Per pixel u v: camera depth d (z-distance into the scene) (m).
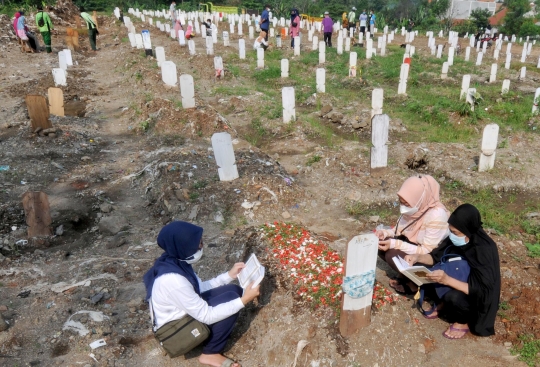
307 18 34.97
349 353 3.37
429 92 13.83
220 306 3.31
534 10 55.41
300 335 3.48
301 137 9.51
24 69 15.11
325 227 5.88
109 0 42.16
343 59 17.66
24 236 5.57
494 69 15.55
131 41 19.06
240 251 4.61
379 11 46.56
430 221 3.97
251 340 3.78
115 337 3.91
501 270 4.73
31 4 29.42
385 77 15.70
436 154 8.32
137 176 7.34
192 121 9.14
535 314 4.07
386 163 7.31
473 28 37.69
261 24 20.36
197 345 3.47
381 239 4.36
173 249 3.18
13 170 7.39
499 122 10.59
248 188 6.45
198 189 6.47
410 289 4.25
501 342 3.77
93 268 4.93
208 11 38.03
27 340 3.84
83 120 10.18
